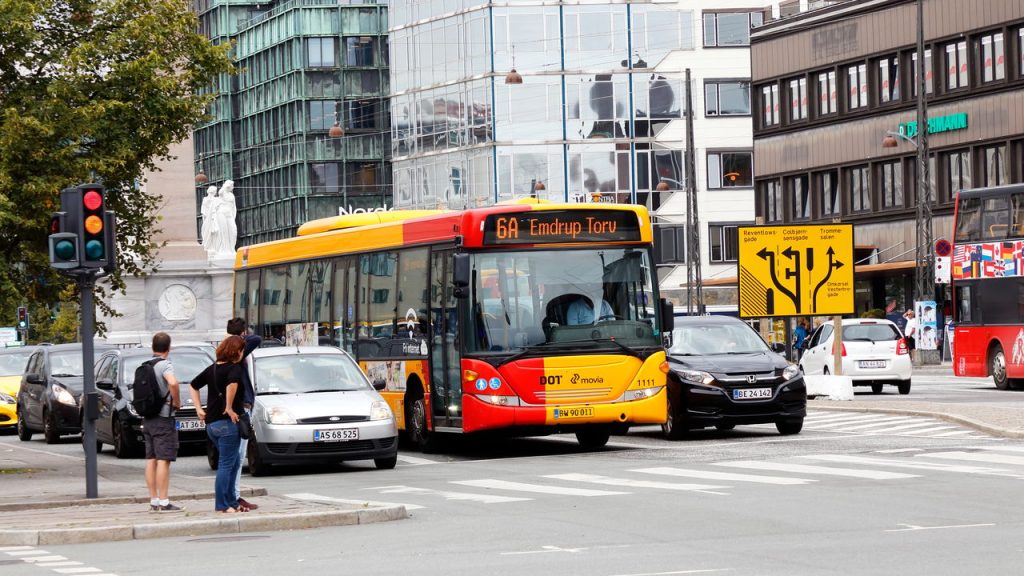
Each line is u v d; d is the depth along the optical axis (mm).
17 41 38344
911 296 118125
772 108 132750
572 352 39969
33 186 37594
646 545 22078
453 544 22953
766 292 57688
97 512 29109
